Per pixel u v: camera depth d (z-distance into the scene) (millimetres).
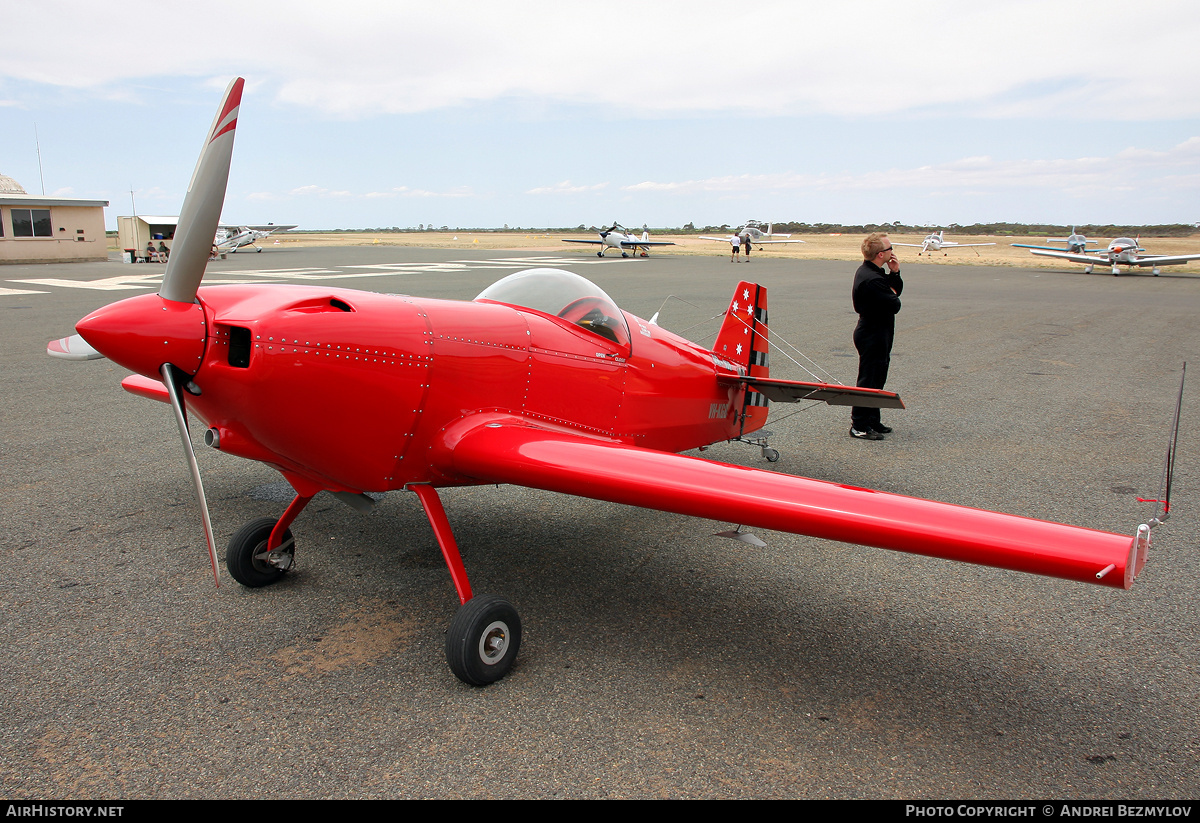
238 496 4504
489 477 3258
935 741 2387
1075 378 8750
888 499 2432
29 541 3764
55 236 26859
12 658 2738
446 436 3047
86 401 6629
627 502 2668
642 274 25109
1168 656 2908
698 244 63000
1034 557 2133
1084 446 5914
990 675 2771
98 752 2254
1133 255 30734
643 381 4031
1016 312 15766
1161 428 6480
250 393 2592
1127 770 2266
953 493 4789
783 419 6895
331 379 2705
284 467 3031
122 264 26016
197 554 3676
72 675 2645
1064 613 3252
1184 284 25531
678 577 3594
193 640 2904
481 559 3754
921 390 8070
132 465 4980
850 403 4641
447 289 16484
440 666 2771
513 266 26531
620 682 2689
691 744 2346
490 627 2635
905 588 3496
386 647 2893
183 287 2562
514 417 3293
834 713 2525
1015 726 2471
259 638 2934
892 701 2604
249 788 2115
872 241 5797
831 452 5754
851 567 3732
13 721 2385
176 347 2533
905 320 14305
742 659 2859
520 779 2172
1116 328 13242
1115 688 2697
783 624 3143
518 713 2492
